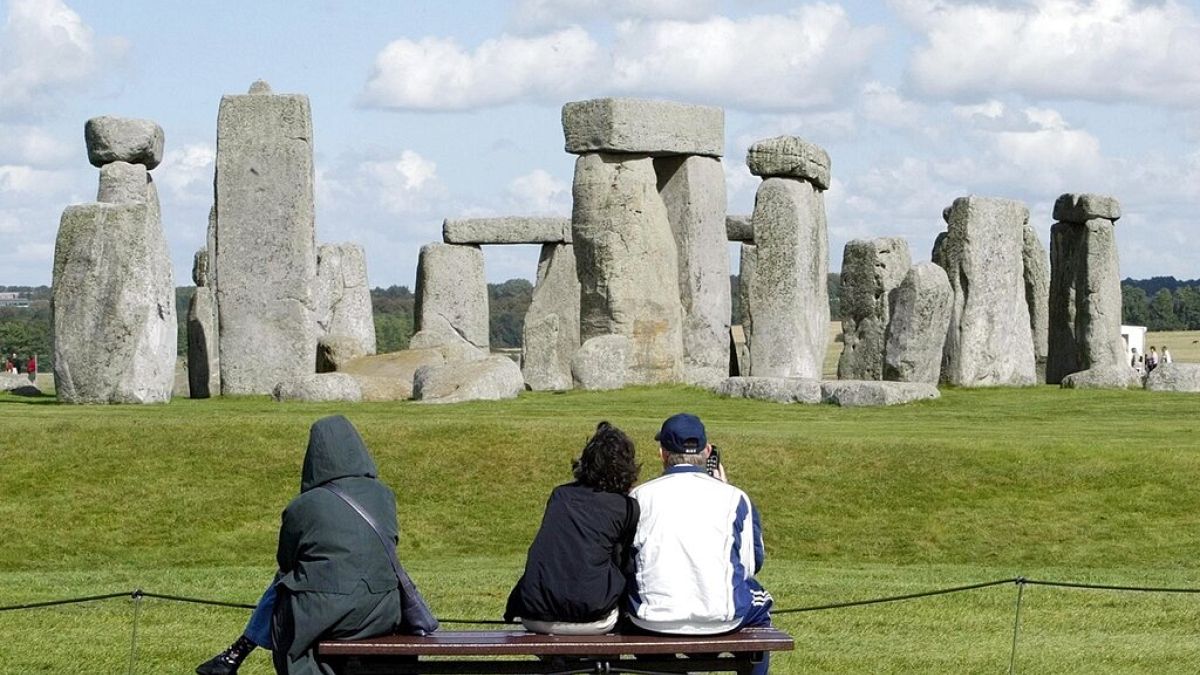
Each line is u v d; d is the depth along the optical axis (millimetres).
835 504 20438
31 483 20656
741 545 10680
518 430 22438
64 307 28031
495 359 30703
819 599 16141
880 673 13656
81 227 28062
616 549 10766
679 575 10547
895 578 17344
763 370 35188
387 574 10602
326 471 10758
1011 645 14594
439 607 15727
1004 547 19297
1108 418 26906
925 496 20609
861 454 21609
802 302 35250
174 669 13656
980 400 30156
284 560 10664
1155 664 13930
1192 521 19906
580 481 10914
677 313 34406
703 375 34969
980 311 36000
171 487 20688
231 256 32406
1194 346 76938
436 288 46094
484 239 46219
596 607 10633
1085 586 14109
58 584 16938
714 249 35500
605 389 31844
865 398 28641
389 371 32750
